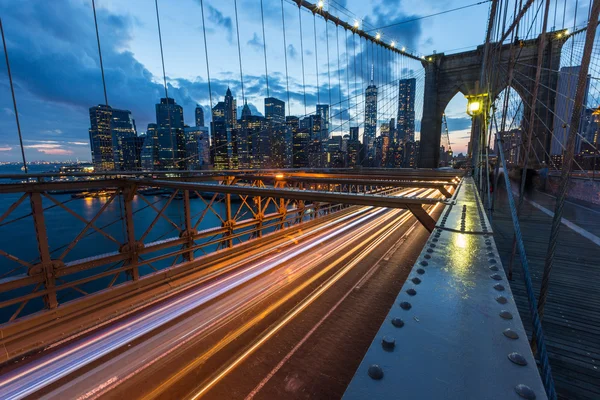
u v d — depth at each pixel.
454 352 0.80
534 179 20.48
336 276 6.61
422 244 9.15
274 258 8.22
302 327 4.46
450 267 1.44
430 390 0.66
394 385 0.68
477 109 13.51
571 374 2.97
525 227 8.07
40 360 3.95
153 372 3.57
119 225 28.08
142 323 4.78
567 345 3.36
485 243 1.87
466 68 39.34
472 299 1.09
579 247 6.33
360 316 4.75
